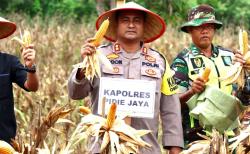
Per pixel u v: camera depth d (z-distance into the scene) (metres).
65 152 5.09
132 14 6.01
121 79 5.80
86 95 5.98
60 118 5.57
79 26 22.05
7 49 14.32
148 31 6.36
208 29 7.04
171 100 6.11
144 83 5.81
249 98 6.52
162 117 6.16
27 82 6.04
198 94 6.72
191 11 7.14
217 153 5.16
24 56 5.86
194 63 6.96
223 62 7.01
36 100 10.23
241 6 24.78
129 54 6.02
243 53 6.02
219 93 6.50
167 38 17.39
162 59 6.15
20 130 8.58
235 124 6.54
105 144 5.00
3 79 6.06
